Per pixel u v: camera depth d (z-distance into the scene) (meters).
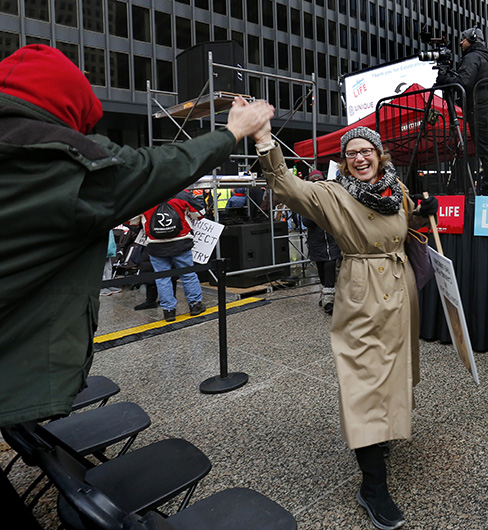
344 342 2.29
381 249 2.24
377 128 5.21
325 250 5.73
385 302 2.20
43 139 0.97
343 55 35.94
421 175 5.11
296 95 33.09
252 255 7.52
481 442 2.67
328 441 2.79
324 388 3.56
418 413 3.08
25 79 1.05
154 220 5.66
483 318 4.14
